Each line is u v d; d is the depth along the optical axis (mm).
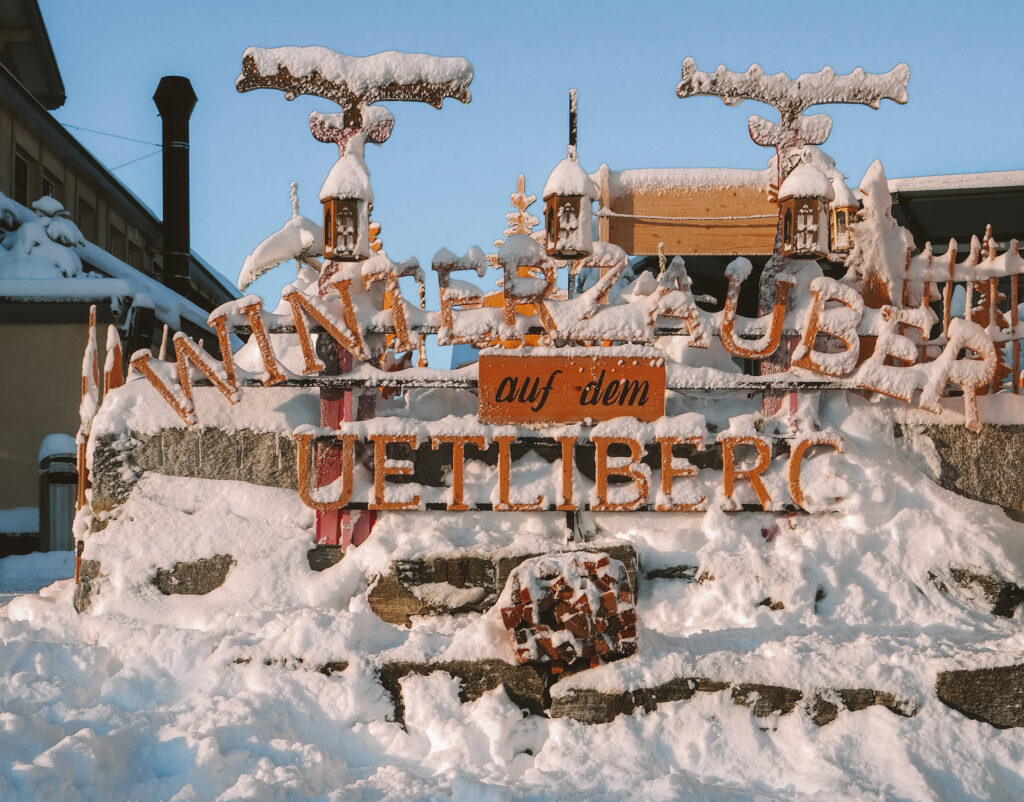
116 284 19062
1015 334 9844
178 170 29594
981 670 7430
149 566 8852
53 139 25875
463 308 9477
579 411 9219
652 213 11336
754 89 9977
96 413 9898
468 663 7605
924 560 9070
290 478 9312
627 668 7469
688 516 9320
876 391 9609
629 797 6539
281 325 9172
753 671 7480
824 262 12906
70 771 6035
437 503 9062
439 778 6836
